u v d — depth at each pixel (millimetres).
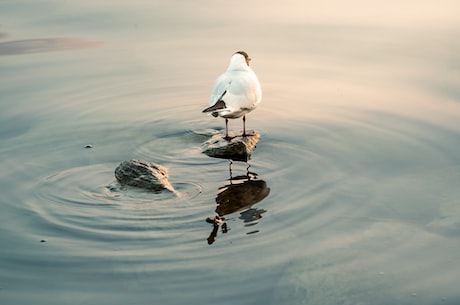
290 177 9539
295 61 15219
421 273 7066
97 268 7207
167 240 7785
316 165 9922
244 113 11148
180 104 12930
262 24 18422
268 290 6770
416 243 7660
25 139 11156
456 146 10430
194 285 6859
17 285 6926
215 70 14789
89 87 13836
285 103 12797
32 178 9625
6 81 14102
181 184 9438
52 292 6797
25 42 16938
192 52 16078
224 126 11805
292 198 8836
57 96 13273
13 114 12266
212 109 10594
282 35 17250
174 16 19609
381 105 12422
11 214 8500
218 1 21484
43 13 19969
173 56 15812
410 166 9781
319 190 9055
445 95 12703
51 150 10719
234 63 11547
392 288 6816
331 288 6820
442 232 7902
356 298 6684
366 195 8867
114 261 7336
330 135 11133
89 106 12797
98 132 11539
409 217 8273
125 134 11453
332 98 12930
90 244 7715
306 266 7180
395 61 14844
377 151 10367
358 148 10508
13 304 6594
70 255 7469
